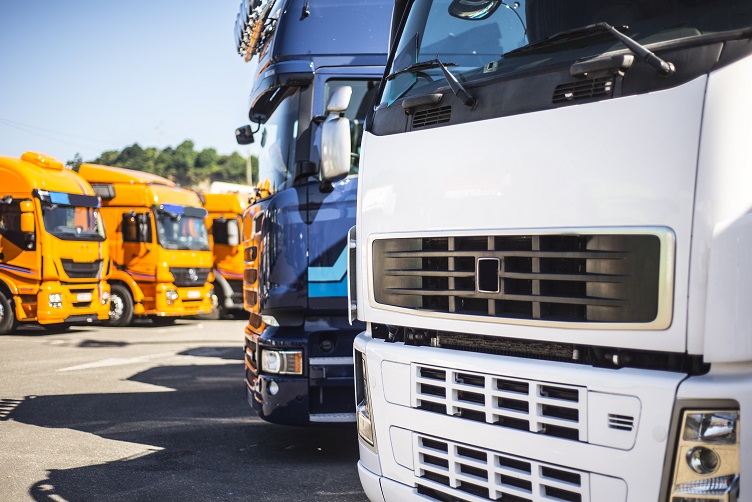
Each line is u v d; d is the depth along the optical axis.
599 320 2.63
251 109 6.46
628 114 2.58
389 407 3.41
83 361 11.35
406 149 3.41
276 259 5.39
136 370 10.43
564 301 2.74
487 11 3.46
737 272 2.32
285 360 5.37
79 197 15.92
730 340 2.32
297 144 5.52
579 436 2.66
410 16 3.88
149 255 17.59
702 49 2.47
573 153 2.73
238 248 20.38
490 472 2.97
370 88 5.63
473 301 3.10
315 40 5.65
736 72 2.38
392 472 3.41
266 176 6.04
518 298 2.90
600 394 2.60
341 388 5.42
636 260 2.53
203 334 15.82
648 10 2.83
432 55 3.58
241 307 20.62
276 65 5.62
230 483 5.04
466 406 3.05
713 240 2.34
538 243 2.82
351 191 5.49
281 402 5.36
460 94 3.16
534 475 2.81
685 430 2.41
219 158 89.25
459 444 3.07
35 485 5.00
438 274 3.21
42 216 15.19
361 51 5.64
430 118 3.35
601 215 2.62
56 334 15.71
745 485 2.33
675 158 2.44
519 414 2.85
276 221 5.41
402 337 3.49
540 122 2.85
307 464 5.55
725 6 2.61
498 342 3.04
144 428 6.84
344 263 5.41
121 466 5.50
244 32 6.25
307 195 5.43
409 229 3.34
